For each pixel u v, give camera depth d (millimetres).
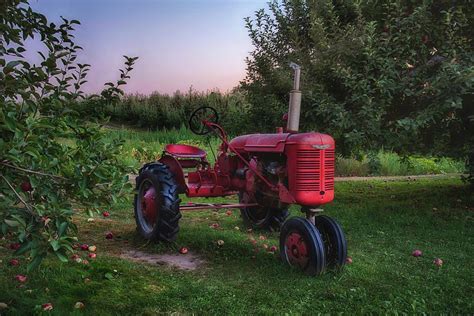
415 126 5934
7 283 3227
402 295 3377
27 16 3160
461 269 4160
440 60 6441
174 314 2955
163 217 4512
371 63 6414
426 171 13664
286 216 5469
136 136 14938
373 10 7215
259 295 3312
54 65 2707
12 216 2260
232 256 4359
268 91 8375
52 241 2254
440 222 6266
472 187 8695
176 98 20016
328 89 7293
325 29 7566
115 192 2820
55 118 2908
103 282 3447
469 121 7129
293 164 3926
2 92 2557
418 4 6738
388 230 5816
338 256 3818
